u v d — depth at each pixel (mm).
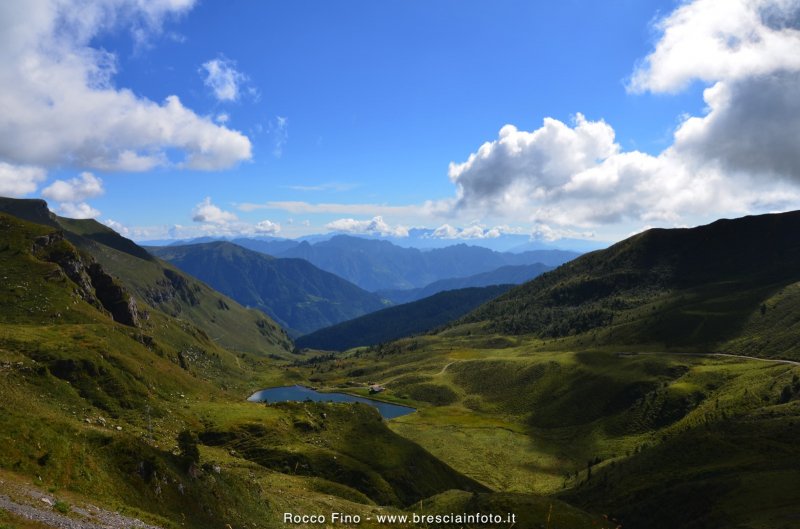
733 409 169375
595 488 137000
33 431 37438
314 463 119938
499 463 187500
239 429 127938
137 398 118062
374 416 167625
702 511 87375
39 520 26750
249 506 54906
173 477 45438
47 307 148000
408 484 128125
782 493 81000
